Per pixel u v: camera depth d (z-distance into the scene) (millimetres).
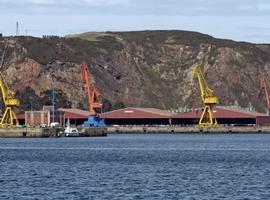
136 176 153125
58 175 155250
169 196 121125
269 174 157875
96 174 157750
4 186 134500
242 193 124625
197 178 148875
